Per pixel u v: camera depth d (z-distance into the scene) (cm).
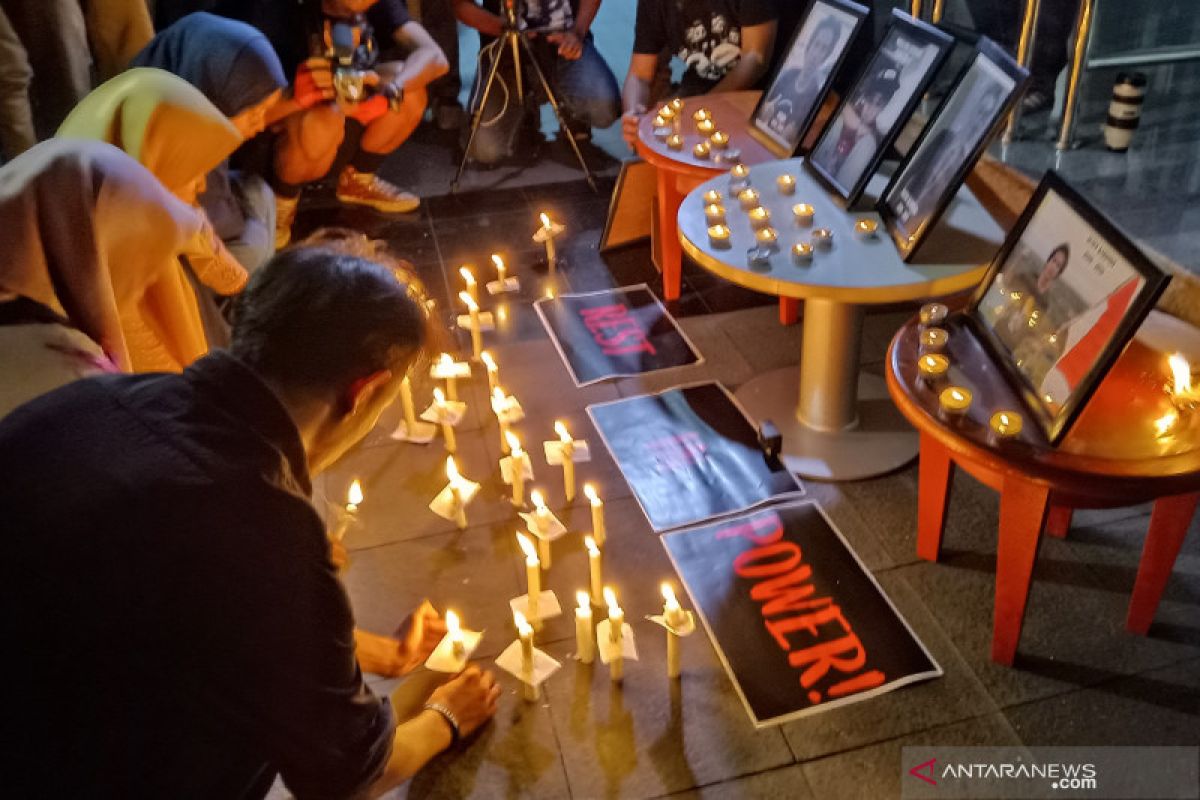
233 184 379
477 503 291
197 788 136
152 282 245
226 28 299
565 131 505
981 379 223
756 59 398
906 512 279
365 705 145
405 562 272
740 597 252
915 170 274
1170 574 237
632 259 420
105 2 355
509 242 442
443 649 224
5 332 203
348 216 473
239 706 129
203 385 130
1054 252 217
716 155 336
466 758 218
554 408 329
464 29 746
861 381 334
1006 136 342
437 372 323
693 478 294
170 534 123
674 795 208
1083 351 198
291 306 133
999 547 217
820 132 316
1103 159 326
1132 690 224
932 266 261
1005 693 225
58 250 214
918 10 371
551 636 246
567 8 495
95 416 129
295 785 142
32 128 338
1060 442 199
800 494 286
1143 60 382
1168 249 271
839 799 206
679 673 234
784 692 228
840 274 259
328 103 416
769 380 335
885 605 247
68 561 123
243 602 126
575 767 214
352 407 138
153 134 256
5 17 318
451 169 516
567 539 276
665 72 491
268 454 128
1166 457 191
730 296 388
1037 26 341
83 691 127
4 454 129
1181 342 219
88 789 131
